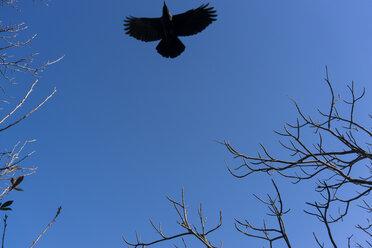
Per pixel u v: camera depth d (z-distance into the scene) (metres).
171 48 7.10
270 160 4.75
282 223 3.59
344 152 4.98
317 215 3.71
